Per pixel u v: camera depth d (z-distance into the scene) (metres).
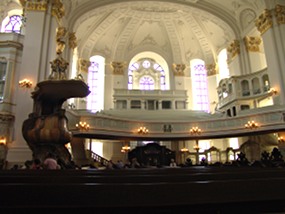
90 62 31.94
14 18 24.28
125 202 2.30
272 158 15.96
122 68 33.16
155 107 31.48
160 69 35.09
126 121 21.38
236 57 27.22
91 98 31.23
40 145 10.43
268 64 21.83
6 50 17.14
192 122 22.41
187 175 3.09
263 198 2.57
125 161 22.67
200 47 33.66
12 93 16.62
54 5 18.06
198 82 33.50
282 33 21.22
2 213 2.21
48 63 16.75
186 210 2.59
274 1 22.22
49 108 11.49
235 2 25.66
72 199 2.27
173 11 30.00
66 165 9.89
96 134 19.28
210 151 25.12
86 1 24.08
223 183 2.55
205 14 27.38
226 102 27.22
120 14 29.67
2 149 15.49
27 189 2.26
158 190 2.39
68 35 22.61
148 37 34.31
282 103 20.06
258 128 19.80
